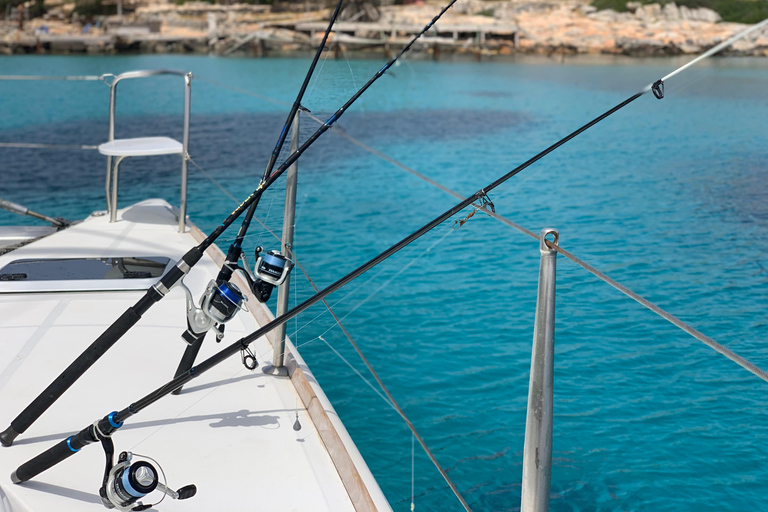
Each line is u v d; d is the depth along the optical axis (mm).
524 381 3639
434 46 43031
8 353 2240
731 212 7602
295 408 1982
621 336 3963
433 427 3205
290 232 2047
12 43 45688
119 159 3633
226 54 47781
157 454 1738
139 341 2352
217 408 1965
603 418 3193
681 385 3480
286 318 1496
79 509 1536
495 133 14531
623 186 9086
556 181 9469
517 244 6117
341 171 10469
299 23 47875
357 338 4230
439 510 2619
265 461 1729
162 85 22562
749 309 4676
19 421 1725
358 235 6918
